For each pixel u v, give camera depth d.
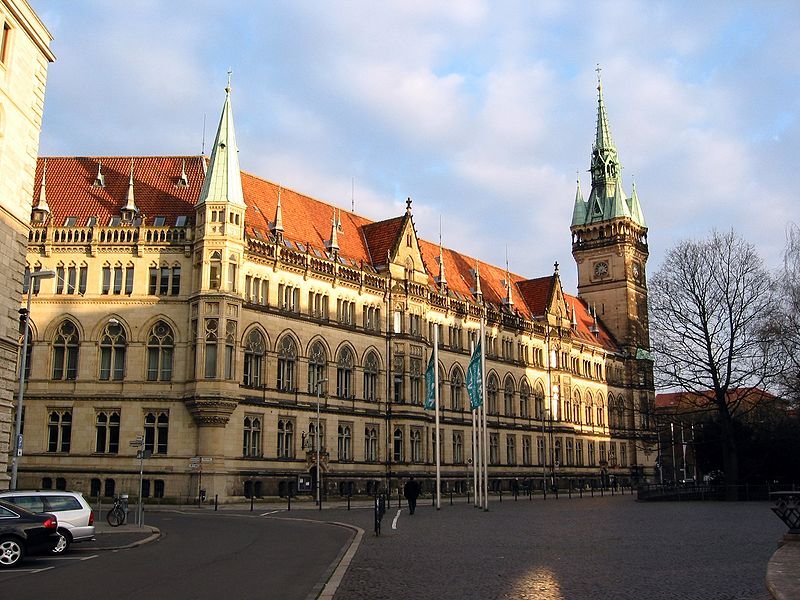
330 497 74.88
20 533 25.34
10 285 41.72
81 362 67.56
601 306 138.75
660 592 18.78
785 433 83.44
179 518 49.25
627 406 133.88
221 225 68.06
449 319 96.38
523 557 26.62
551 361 115.69
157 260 69.19
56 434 67.06
